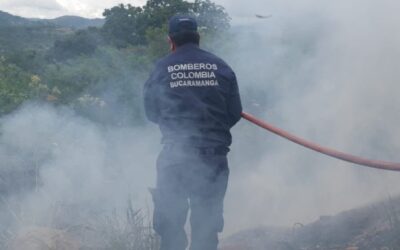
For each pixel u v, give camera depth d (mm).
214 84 4715
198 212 4809
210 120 4711
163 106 4793
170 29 4883
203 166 4684
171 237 4883
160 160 4805
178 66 4746
